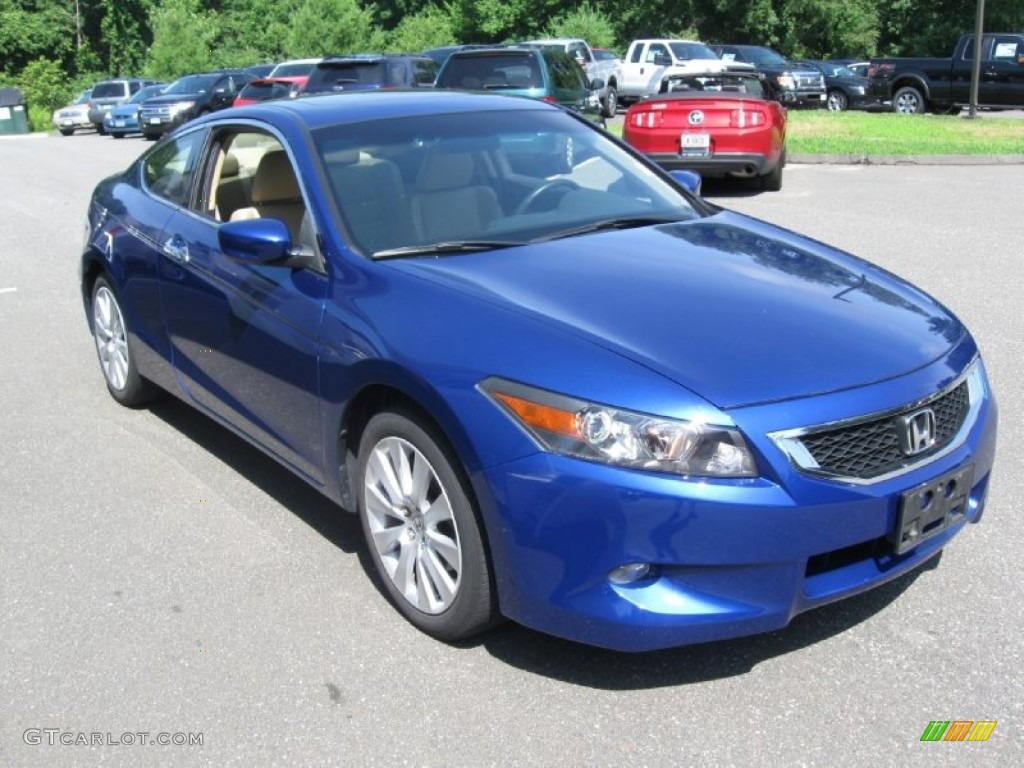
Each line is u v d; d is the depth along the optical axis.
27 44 49.56
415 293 3.43
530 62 14.64
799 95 24.81
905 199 11.52
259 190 4.42
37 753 2.90
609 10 42.47
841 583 3.01
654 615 2.85
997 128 17.72
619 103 27.83
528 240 3.91
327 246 3.81
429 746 2.88
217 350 4.41
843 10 40.03
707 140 11.91
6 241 11.30
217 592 3.74
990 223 9.99
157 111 25.95
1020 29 40.19
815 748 2.81
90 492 4.64
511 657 3.28
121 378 5.63
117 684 3.21
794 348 3.09
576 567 2.89
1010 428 5.01
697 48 26.05
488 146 4.42
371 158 4.17
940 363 3.24
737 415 2.83
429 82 18.33
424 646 3.36
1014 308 7.04
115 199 5.55
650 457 2.81
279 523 4.29
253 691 3.15
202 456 5.03
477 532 3.13
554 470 2.87
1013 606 3.47
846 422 2.92
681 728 2.91
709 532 2.79
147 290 5.00
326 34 40.00
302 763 2.83
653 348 3.03
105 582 3.83
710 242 3.99
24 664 3.33
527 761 2.80
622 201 4.41
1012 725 2.88
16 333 7.39
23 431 5.43
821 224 10.16
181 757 2.87
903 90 23.75
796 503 2.82
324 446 3.77
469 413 3.02
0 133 36.69
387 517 3.54
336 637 3.43
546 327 3.12
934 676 3.11
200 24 46.56
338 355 3.53
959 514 3.27
